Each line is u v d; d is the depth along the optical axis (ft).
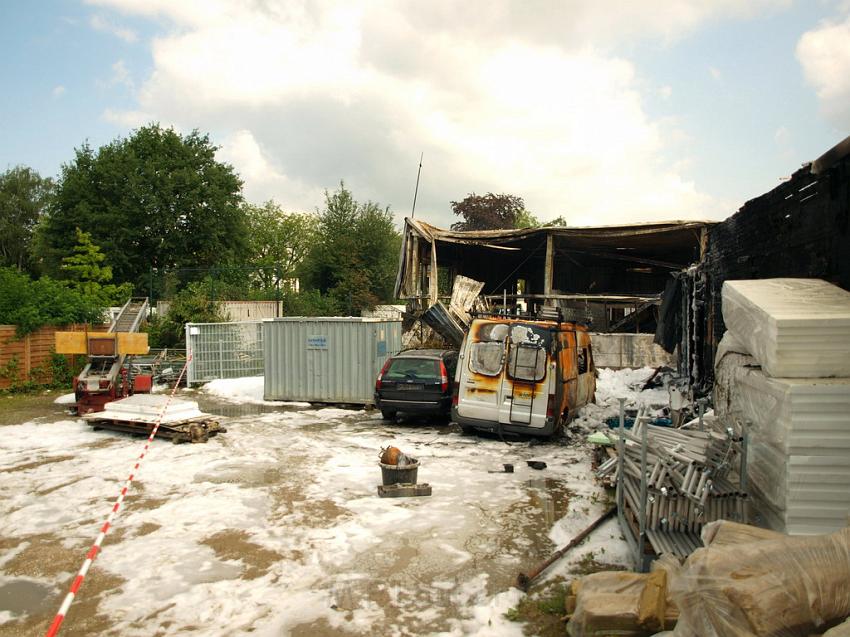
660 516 15.06
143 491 24.66
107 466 28.81
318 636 13.44
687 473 14.62
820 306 15.16
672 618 11.61
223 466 28.78
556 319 36.45
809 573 9.35
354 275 162.40
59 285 66.64
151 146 144.87
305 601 15.10
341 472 27.66
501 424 34.45
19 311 58.59
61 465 29.01
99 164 136.77
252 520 21.12
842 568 9.45
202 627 13.87
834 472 12.93
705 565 9.87
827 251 19.56
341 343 50.47
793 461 13.09
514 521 21.04
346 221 171.53
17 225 201.36
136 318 72.43
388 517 21.45
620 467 18.17
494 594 15.49
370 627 13.83
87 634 13.61
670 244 73.46
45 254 136.26
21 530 20.25
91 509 22.39
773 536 11.62
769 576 9.35
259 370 69.77
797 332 14.02
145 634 13.57
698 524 14.90
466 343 35.94
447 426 40.11
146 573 16.78
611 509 21.26
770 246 25.53
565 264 90.22
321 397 50.88
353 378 50.03
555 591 15.56
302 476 26.96
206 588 15.81
